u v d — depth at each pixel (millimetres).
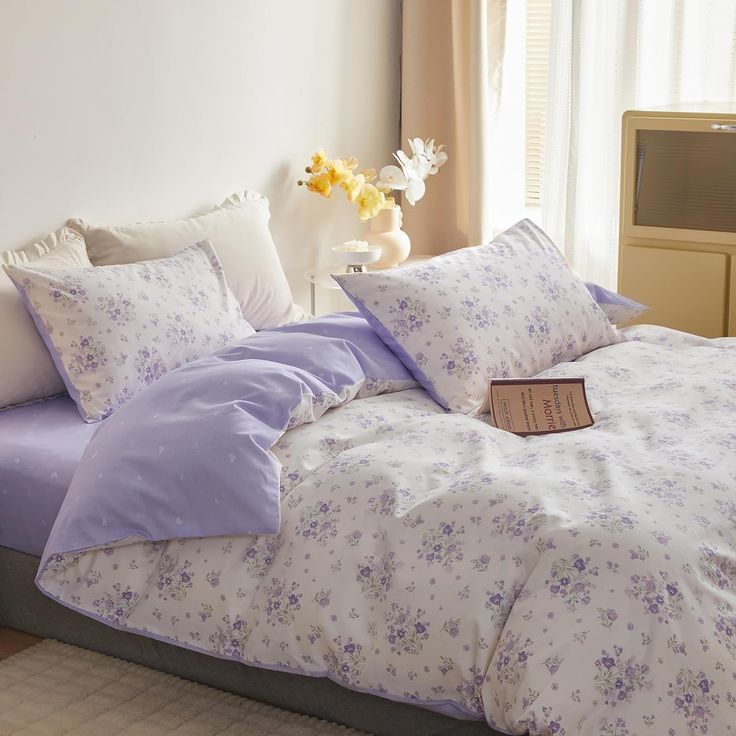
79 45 2873
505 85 4266
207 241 2916
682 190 3557
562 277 2773
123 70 3016
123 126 3039
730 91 3854
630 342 2814
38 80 2775
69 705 2025
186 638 1949
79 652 2225
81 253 2766
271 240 3309
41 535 2238
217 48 3336
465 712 1714
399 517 1829
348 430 2168
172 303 2633
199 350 2633
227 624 1901
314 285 3861
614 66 3947
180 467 1966
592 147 4070
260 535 1927
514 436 2180
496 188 4379
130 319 2516
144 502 1971
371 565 1812
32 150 2785
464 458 2025
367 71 4066
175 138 3225
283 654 1853
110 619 2000
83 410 2436
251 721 1961
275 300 3182
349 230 4094
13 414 2496
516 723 1585
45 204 2838
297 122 3732
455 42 4062
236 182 3490
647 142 3576
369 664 1768
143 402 2158
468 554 1741
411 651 1731
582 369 2570
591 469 1919
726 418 2201
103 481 2004
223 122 3402
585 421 2227
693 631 1594
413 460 1968
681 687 1560
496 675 1637
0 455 2287
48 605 2266
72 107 2877
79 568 2021
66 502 2047
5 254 2697
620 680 1571
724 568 1711
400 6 4203
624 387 2490
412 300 2451
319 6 3754
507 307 2555
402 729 1870
